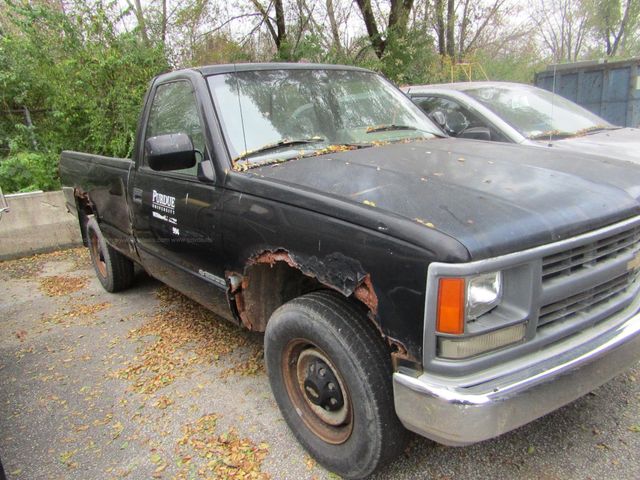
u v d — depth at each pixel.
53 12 9.76
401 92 4.27
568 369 2.16
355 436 2.42
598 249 2.30
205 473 2.74
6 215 7.21
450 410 1.99
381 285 2.15
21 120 9.66
